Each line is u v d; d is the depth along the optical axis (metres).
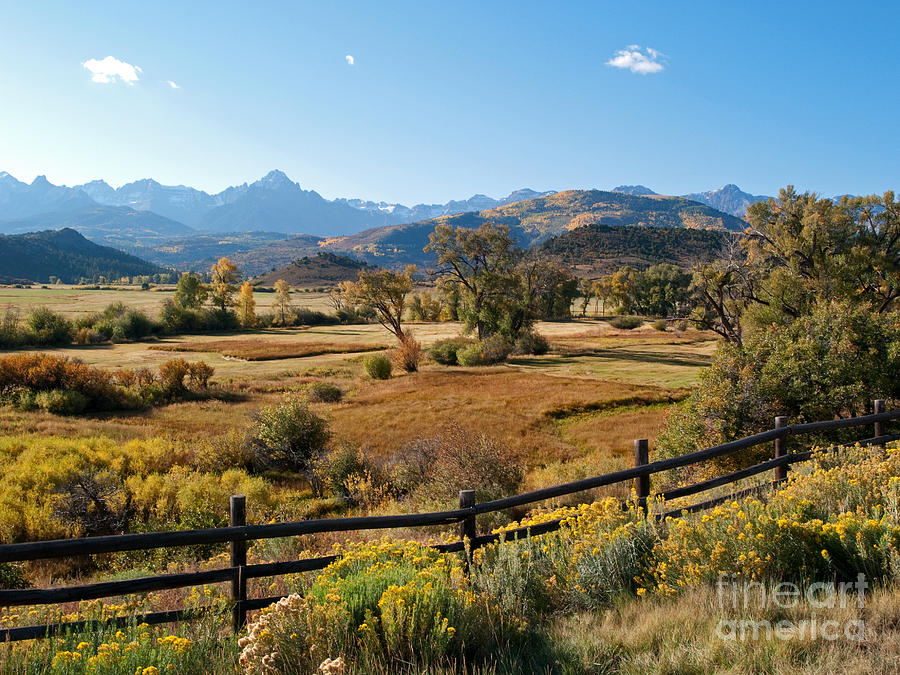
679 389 37.84
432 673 3.00
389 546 4.57
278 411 22.98
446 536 6.30
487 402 35.12
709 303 32.22
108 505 14.63
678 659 2.89
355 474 18.17
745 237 31.20
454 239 63.22
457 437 17.38
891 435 7.70
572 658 3.11
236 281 106.75
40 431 26.80
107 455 19.44
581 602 4.13
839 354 12.34
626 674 2.89
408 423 29.73
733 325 32.53
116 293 182.38
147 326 85.75
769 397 12.82
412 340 53.97
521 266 65.56
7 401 33.50
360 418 31.48
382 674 3.00
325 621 3.33
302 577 4.59
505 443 24.47
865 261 27.30
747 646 2.92
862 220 29.39
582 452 23.20
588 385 40.22
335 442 24.28
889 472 5.45
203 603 4.31
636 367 49.62
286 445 21.92
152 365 54.62
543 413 31.72
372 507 16.20
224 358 61.44
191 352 66.12
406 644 3.24
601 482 5.41
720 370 13.74
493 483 14.49
